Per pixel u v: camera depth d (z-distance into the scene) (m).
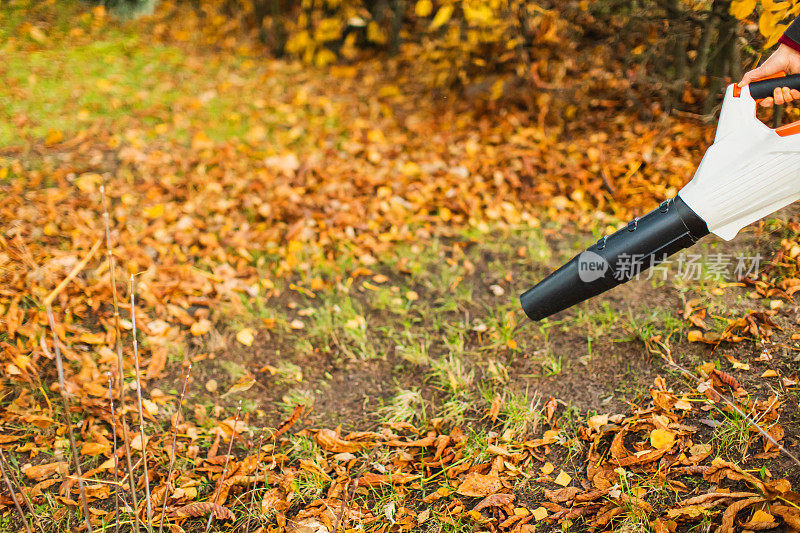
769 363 2.30
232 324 2.85
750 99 1.62
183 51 5.57
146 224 3.41
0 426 2.33
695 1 3.35
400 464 2.18
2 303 2.83
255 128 4.38
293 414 2.35
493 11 3.96
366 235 3.38
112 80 4.92
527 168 3.71
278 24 5.48
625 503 1.89
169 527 1.98
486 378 2.54
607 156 3.68
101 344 2.70
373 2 5.36
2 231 3.24
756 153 1.57
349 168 3.91
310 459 2.21
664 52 3.64
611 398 2.35
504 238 3.36
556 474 2.10
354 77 5.16
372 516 2.00
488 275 3.13
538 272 3.10
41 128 4.22
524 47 4.13
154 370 2.61
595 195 3.51
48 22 5.91
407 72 5.12
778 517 1.77
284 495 2.08
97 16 6.08
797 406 2.12
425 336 2.81
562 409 2.35
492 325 2.79
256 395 2.55
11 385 2.48
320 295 3.06
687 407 2.18
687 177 3.36
